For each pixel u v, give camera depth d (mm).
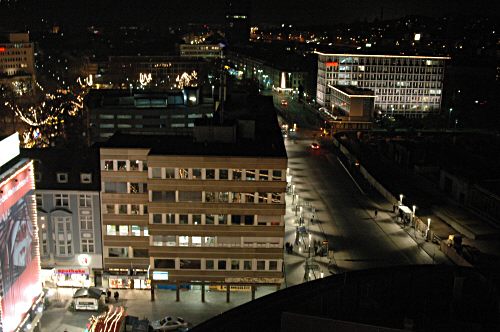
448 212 115625
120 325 68250
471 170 133250
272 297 28094
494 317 27969
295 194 132500
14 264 62312
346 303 28438
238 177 75875
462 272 30953
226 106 118188
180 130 150625
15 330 62250
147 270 82125
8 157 64125
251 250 78375
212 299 80688
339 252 99250
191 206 76812
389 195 129125
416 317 27734
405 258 97250
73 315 76125
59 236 81438
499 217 109062
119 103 154250
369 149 178375
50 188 79938
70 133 182250
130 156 78250
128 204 80000
